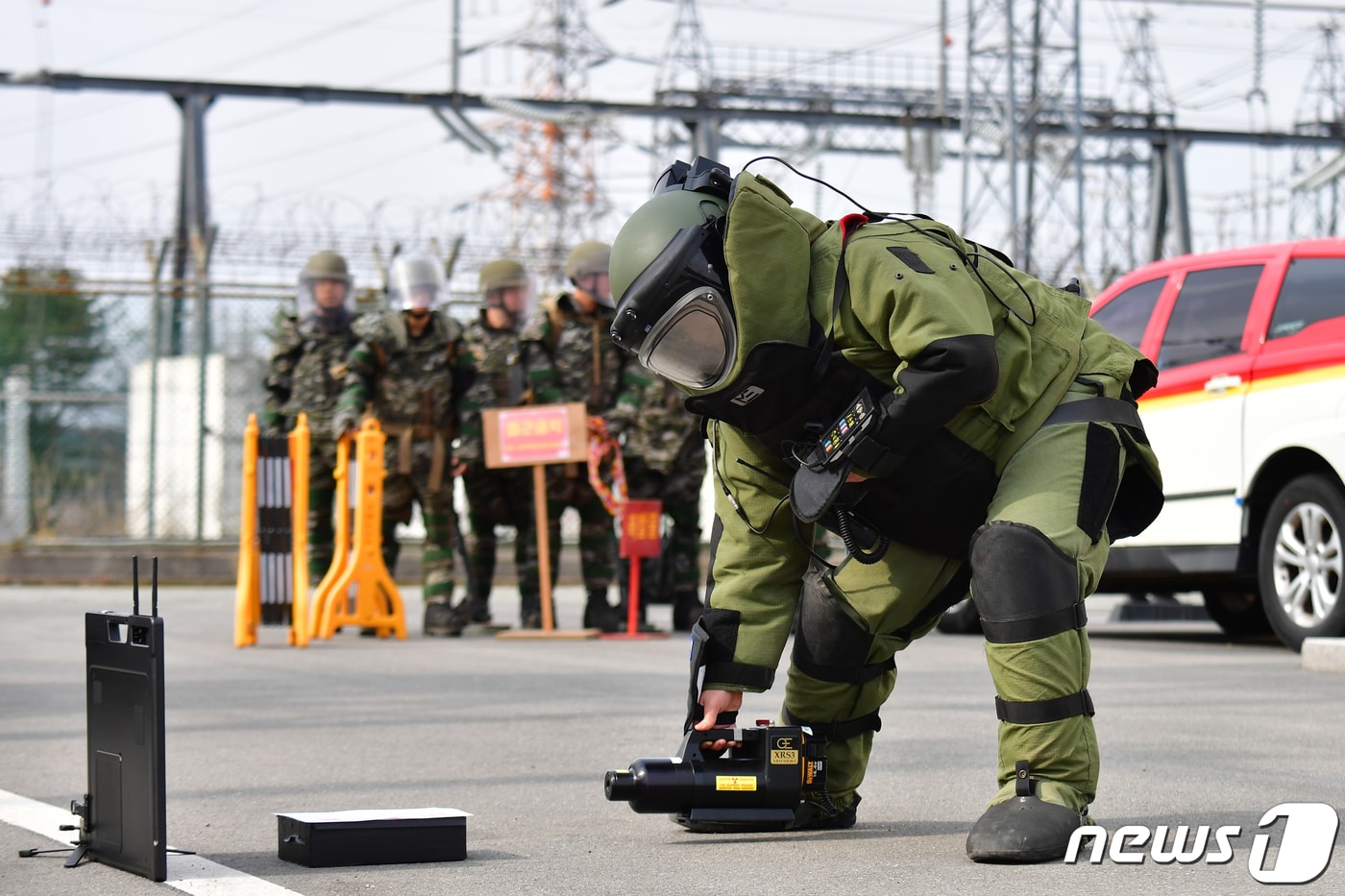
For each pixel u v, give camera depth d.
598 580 13.85
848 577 4.57
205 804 5.34
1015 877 3.97
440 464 13.69
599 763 6.26
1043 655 4.16
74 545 22.38
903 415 3.94
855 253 4.09
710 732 4.66
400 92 42.72
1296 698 8.30
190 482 22.19
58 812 5.05
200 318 21.67
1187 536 11.55
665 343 4.12
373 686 9.25
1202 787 5.49
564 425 13.13
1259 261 11.35
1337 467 10.32
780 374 4.09
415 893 3.85
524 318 14.09
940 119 40.06
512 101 43.09
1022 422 4.27
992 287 4.25
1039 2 34.75
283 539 12.52
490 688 9.13
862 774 4.89
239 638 12.30
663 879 4.02
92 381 22.33
